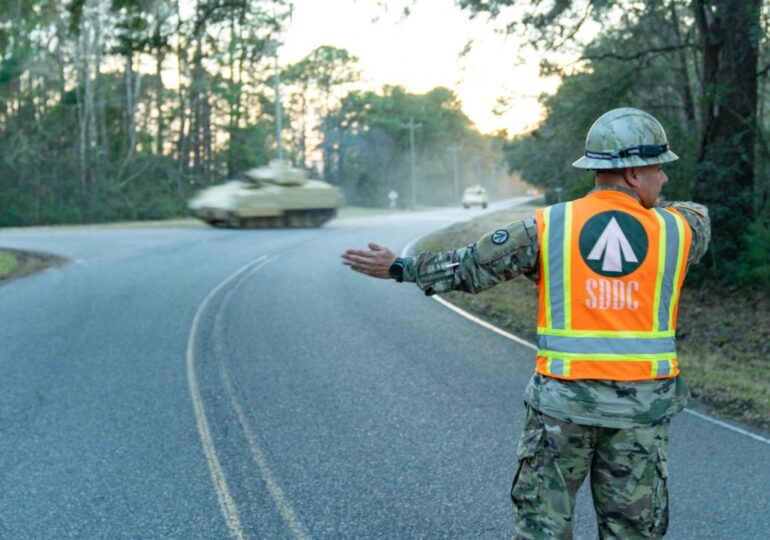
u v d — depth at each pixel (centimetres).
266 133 6072
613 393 282
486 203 7019
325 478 556
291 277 1712
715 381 867
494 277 299
